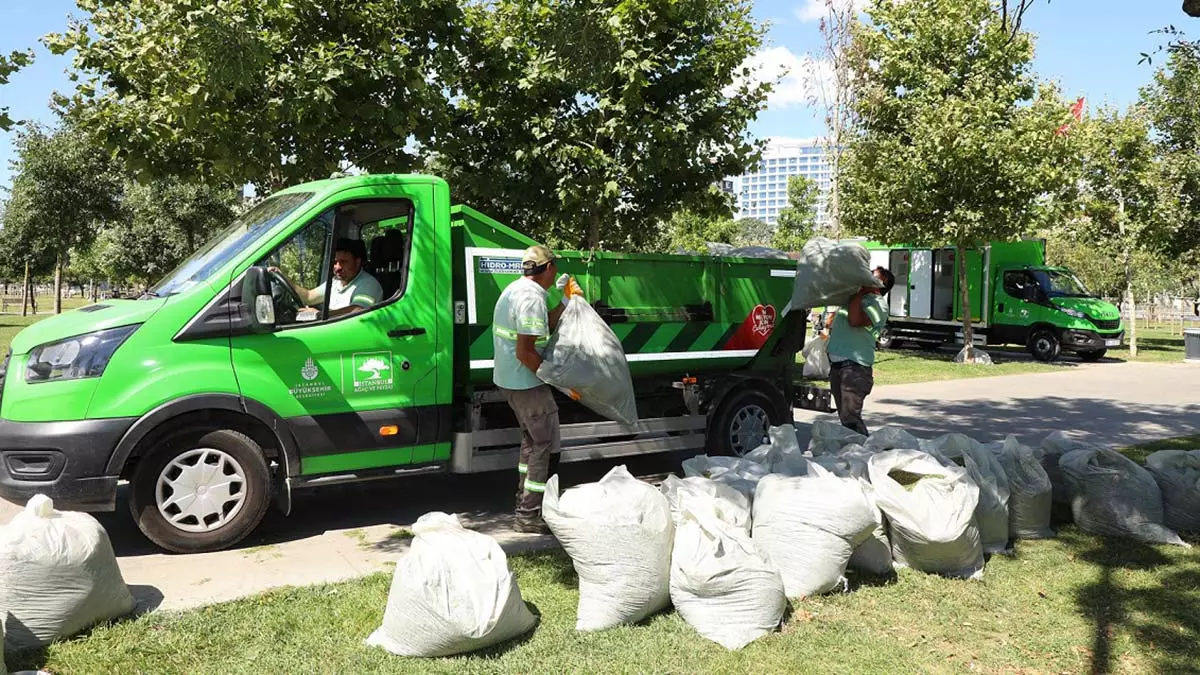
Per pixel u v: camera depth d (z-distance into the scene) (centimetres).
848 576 493
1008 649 409
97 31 795
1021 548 556
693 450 888
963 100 1903
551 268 579
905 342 2600
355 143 891
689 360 740
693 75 1019
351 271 595
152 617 420
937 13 1989
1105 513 583
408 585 383
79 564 390
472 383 634
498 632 387
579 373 577
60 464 504
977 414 1208
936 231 1964
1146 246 2353
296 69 783
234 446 542
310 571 504
